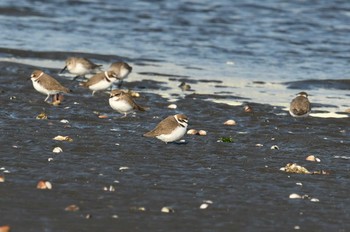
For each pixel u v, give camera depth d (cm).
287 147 1692
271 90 2386
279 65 2853
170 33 3397
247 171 1475
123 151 1574
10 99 2039
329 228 1177
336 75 2700
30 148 1558
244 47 3164
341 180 1441
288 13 3925
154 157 1541
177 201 1270
